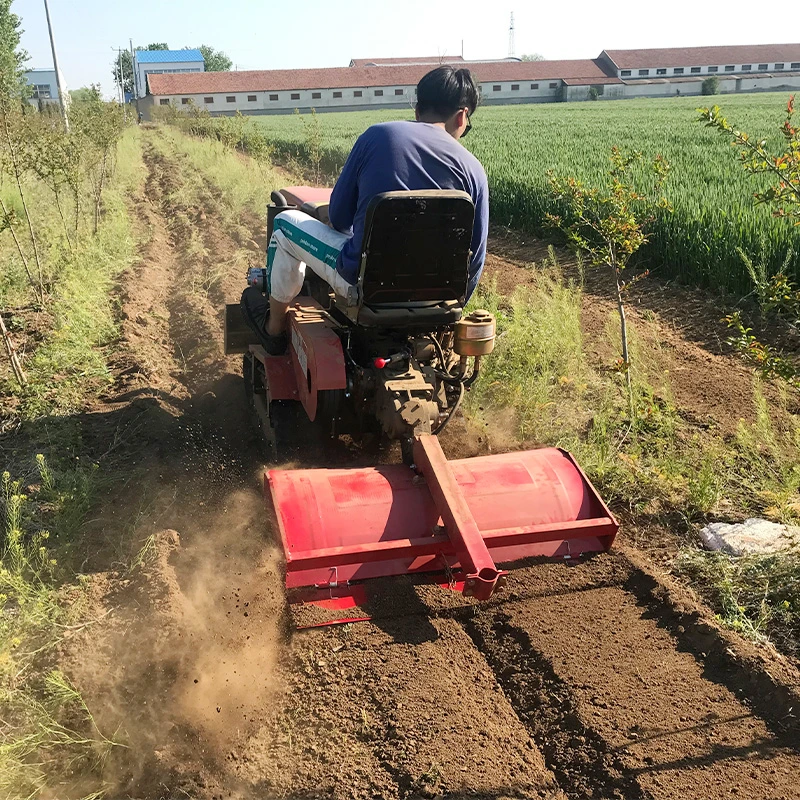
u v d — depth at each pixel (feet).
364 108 277.03
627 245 19.69
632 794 8.89
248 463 17.12
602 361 22.58
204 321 26.35
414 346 13.83
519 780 9.18
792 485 14.55
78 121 47.88
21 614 11.80
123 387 20.92
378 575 11.85
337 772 9.35
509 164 56.70
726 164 51.52
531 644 11.34
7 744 9.42
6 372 21.94
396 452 16.46
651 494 15.42
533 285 33.27
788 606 11.97
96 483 15.70
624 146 75.15
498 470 12.84
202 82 267.59
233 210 49.11
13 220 28.04
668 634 11.57
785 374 14.92
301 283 15.20
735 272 28.32
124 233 40.47
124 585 12.64
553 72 291.17
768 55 303.68
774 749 9.41
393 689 10.51
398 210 11.44
